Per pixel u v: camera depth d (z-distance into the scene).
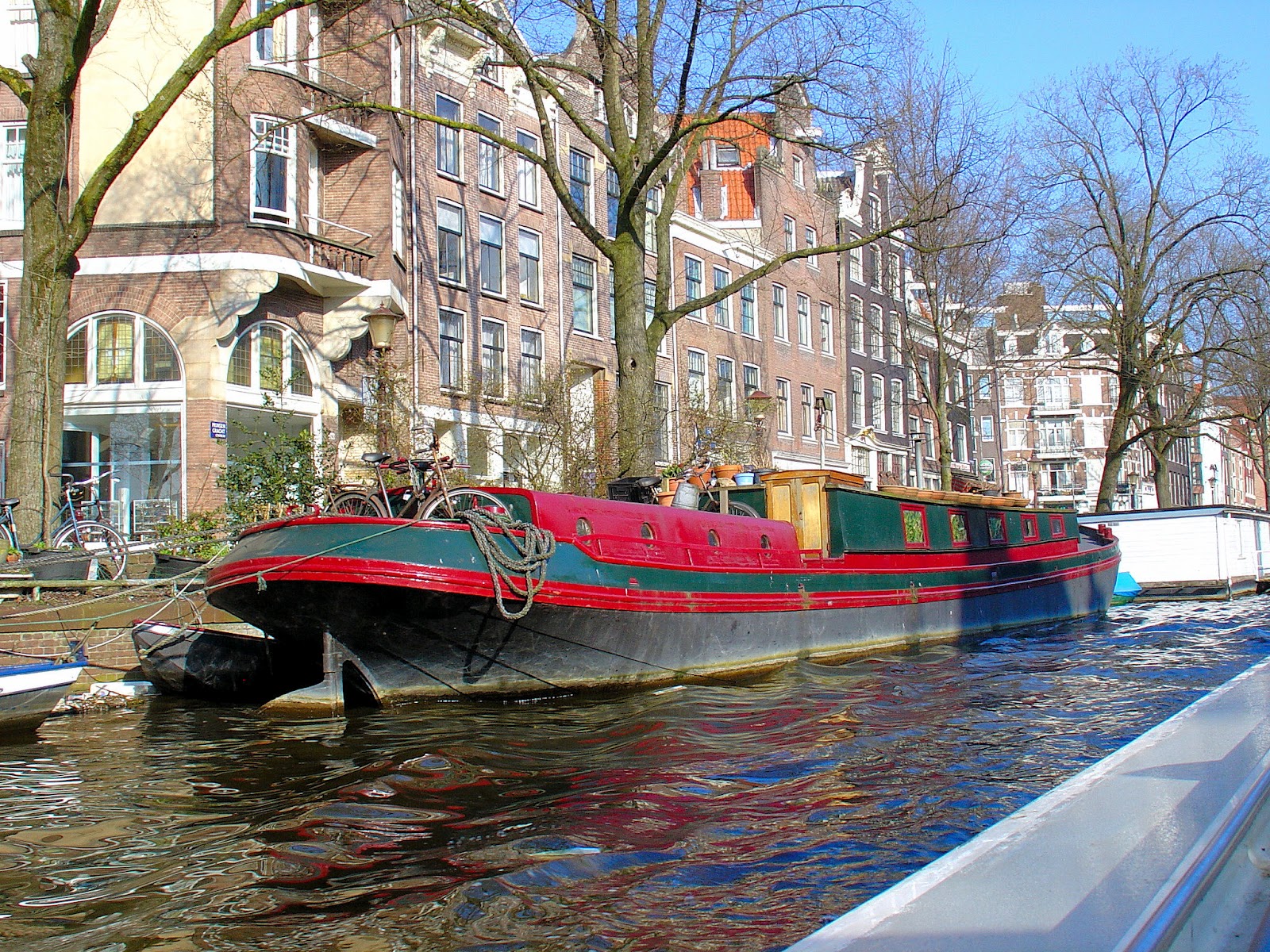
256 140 18.70
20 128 18.77
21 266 18.50
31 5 19.00
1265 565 30.23
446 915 4.45
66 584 11.29
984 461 43.25
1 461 18.09
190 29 18.52
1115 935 1.23
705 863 5.09
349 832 5.75
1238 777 1.88
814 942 1.29
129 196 18.28
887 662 13.27
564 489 20.42
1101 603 21.92
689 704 9.77
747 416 24.92
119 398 17.88
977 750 7.71
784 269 36.66
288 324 19.42
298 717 9.42
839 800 6.30
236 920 4.46
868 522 14.32
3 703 8.89
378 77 20.80
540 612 9.63
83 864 5.31
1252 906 1.57
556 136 27.14
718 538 11.80
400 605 9.12
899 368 43.44
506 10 16.39
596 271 28.31
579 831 5.66
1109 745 7.85
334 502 10.66
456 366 23.55
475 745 8.00
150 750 8.34
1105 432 63.53
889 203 39.31
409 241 22.11
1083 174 32.09
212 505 17.62
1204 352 31.88
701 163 35.72
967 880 1.45
